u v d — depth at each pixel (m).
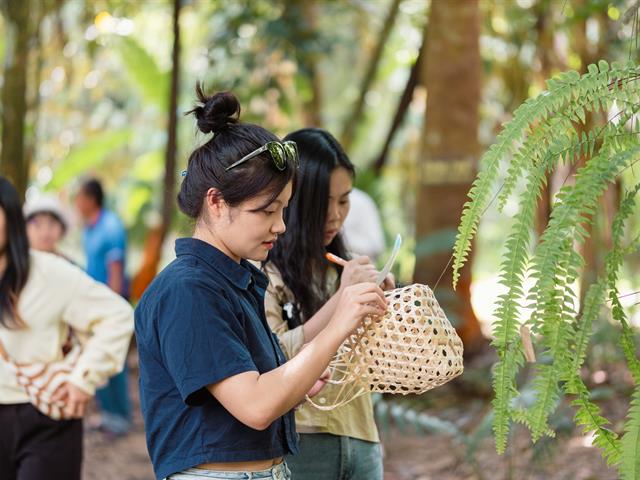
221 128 2.47
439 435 6.54
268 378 2.31
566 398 5.91
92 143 11.24
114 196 14.52
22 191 5.94
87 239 7.86
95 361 3.73
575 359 2.46
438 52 7.57
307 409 3.00
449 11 7.53
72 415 3.69
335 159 3.13
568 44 8.55
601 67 2.37
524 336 2.38
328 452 3.03
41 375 3.67
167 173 9.44
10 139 5.88
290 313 3.07
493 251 17.22
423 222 7.67
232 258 2.51
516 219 2.38
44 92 10.80
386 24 10.87
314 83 10.75
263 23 9.45
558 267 2.32
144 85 11.44
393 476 5.79
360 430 3.11
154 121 14.08
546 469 5.32
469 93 7.57
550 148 2.38
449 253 7.64
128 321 3.85
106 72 12.47
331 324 2.36
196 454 2.38
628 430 2.37
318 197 3.11
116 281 7.75
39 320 3.69
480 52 7.65
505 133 2.38
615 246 2.46
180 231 2.69
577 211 2.32
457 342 2.58
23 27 5.86
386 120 15.43
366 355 2.54
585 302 2.50
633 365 2.49
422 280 7.71
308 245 3.12
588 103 2.38
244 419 2.30
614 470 5.25
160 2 11.09
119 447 7.19
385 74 13.42
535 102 2.37
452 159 7.53
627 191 2.52
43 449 3.68
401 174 14.32
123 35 11.09
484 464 5.63
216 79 9.66
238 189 2.38
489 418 4.98
